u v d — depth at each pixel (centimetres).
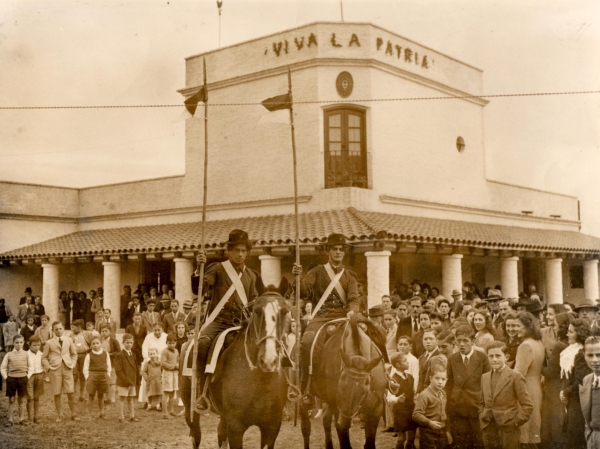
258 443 912
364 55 1938
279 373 636
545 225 2684
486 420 675
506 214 2458
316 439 923
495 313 1271
